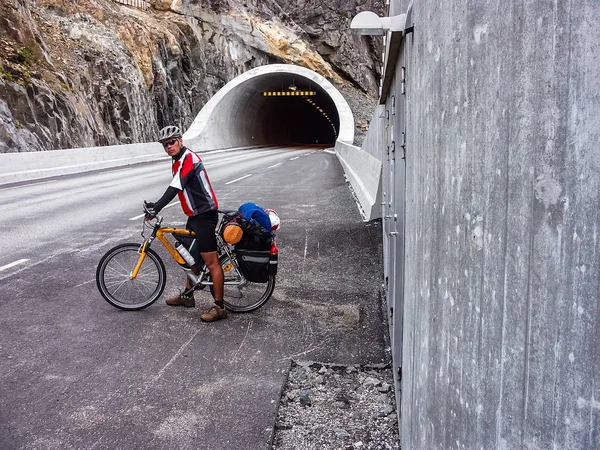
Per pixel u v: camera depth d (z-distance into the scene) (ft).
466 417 4.34
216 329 14.90
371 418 10.17
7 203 38.34
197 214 14.93
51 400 10.80
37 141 69.77
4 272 20.21
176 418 10.11
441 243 4.99
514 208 3.52
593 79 2.84
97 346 13.60
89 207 36.42
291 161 92.94
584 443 2.99
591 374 2.93
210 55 163.32
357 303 17.20
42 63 82.43
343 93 189.78
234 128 172.65
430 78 5.37
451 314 4.70
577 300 3.00
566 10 2.98
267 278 15.84
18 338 14.08
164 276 16.46
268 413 10.29
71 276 19.77
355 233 27.55
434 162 5.22
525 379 3.47
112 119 99.55
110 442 9.31
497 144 3.71
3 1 78.64
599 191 2.83
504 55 3.57
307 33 199.82
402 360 8.95
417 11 6.37
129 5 139.85
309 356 13.09
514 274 3.55
